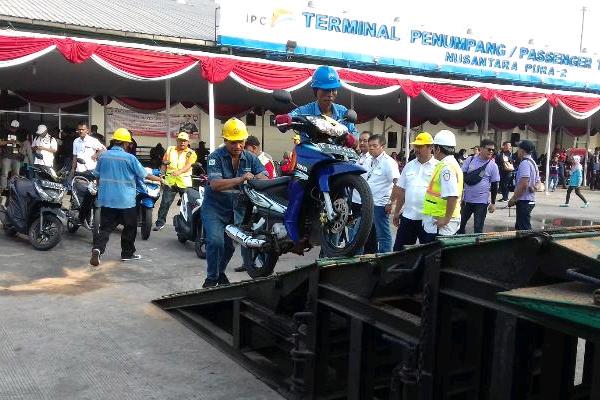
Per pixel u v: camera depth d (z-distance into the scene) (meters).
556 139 32.12
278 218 4.74
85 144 10.67
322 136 4.34
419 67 17.03
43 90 18.39
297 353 3.62
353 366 3.36
